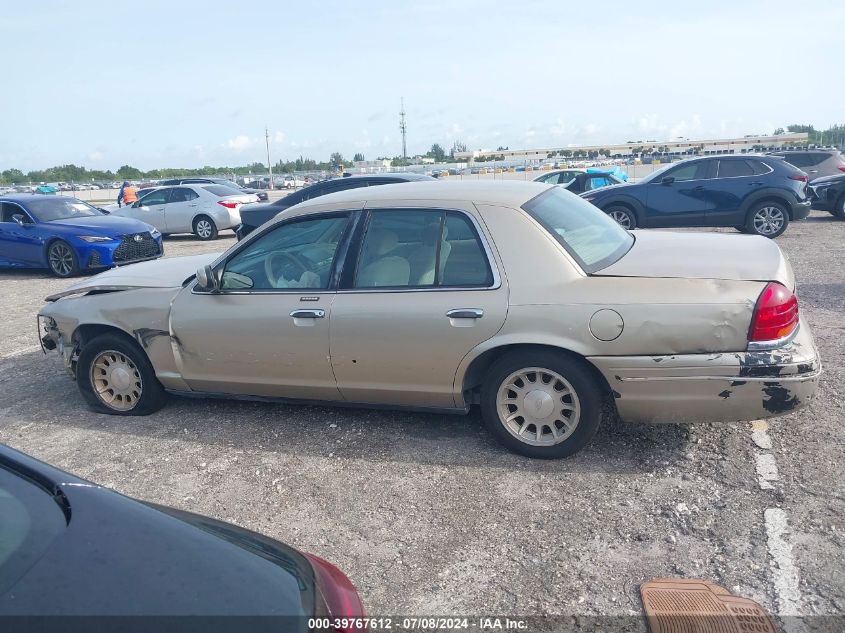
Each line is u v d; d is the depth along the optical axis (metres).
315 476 4.36
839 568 3.19
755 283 3.94
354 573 3.39
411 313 4.36
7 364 7.28
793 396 3.88
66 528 2.13
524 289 4.19
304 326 4.63
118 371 5.47
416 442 4.75
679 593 3.09
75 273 13.10
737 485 3.96
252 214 12.88
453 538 3.62
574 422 4.24
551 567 3.35
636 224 14.00
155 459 4.75
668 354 3.95
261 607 1.89
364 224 4.64
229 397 5.20
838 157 19.11
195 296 5.05
